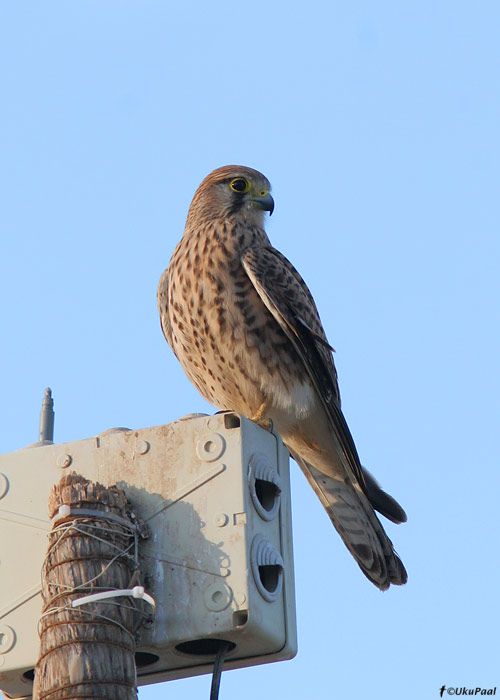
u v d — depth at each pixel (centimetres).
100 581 684
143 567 729
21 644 750
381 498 1171
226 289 1165
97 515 705
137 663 764
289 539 774
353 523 1192
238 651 748
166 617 716
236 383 1191
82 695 644
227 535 724
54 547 698
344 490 1202
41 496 786
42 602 744
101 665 655
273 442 782
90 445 786
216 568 717
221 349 1172
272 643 731
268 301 1149
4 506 790
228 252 1182
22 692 785
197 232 1220
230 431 751
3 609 761
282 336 1172
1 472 800
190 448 754
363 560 1180
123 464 768
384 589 1158
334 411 1166
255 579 719
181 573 723
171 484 749
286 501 781
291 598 759
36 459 797
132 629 685
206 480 742
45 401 887
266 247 1223
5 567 773
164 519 740
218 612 707
